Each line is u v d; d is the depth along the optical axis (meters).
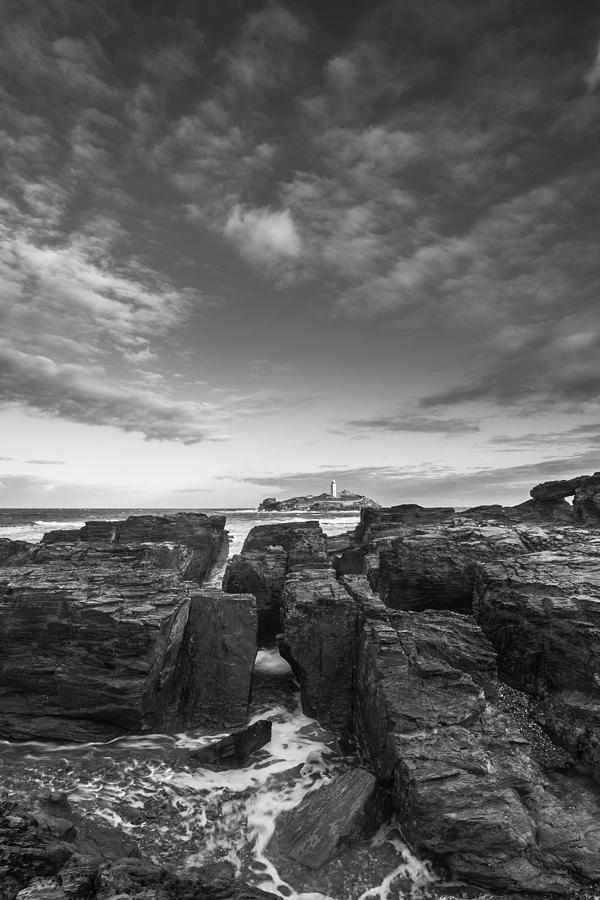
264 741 11.98
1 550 22.97
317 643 13.76
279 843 8.78
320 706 13.26
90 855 7.06
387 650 12.09
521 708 12.25
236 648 13.81
